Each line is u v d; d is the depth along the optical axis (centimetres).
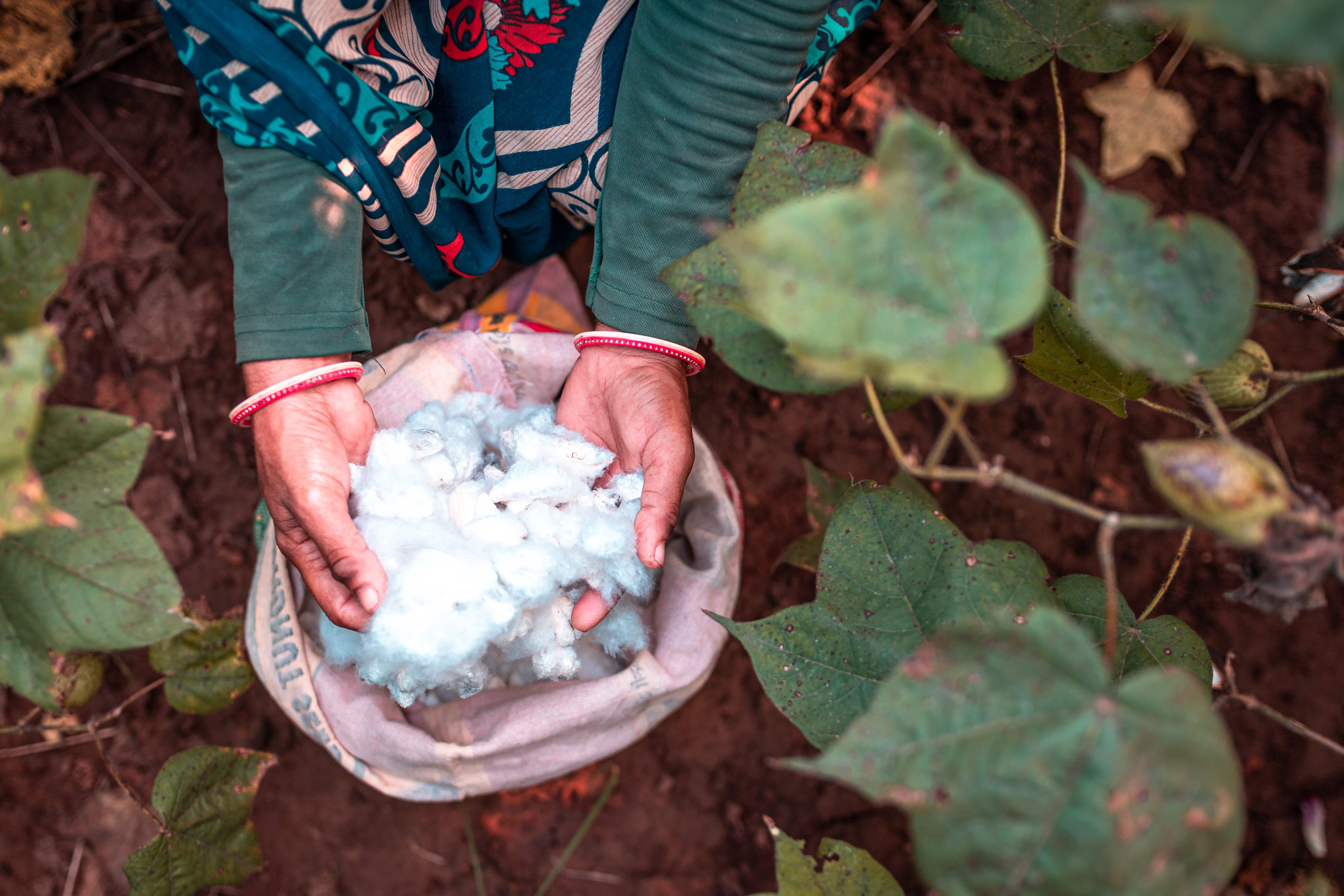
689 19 124
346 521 124
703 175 130
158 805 146
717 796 211
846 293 60
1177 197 216
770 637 103
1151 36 127
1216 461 68
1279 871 200
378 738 157
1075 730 69
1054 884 70
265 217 126
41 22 193
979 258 61
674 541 183
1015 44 135
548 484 136
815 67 152
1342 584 209
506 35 140
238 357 128
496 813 208
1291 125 215
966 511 214
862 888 109
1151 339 73
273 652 159
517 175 157
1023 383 215
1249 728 206
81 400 203
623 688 159
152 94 204
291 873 204
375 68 126
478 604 124
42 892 194
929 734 70
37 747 196
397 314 214
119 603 88
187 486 206
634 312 134
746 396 216
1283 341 212
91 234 202
